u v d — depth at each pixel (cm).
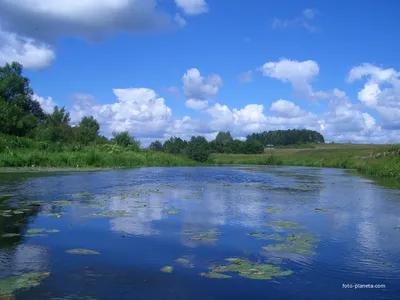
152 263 560
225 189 1581
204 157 5316
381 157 3519
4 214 907
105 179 1930
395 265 570
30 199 1152
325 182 2050
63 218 874
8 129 4534
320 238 726
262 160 6162
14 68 6888
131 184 1705
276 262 575
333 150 7775
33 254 594
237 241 692
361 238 730
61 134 4166
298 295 454
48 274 505
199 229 788
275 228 807
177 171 3019
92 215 914
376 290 473
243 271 528
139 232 752
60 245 649
